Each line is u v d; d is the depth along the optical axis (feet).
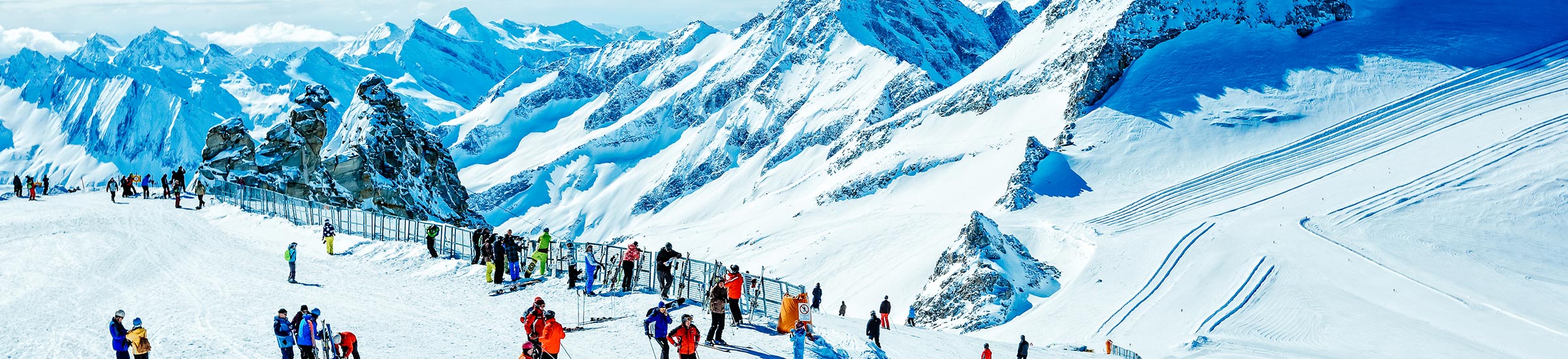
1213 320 231.91
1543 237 288.51
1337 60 529.04
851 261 444.14
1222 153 460.14
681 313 108.27
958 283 297.74
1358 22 577.84
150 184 229.45
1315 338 215.92
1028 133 654.12
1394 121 438.40
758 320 106.83
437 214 234.79
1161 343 221.46
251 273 132.46
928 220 488.44
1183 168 456.86
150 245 153.99
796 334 85.61
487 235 135.33
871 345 97.35
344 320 102.42
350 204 212.02
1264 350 202.90
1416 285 248.73
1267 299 246.88
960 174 626.64
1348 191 350.84
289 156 214.90
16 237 160.66
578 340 95.09
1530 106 407.85
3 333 97.35
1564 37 502.38
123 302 113.09
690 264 117.91
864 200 645.10
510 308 111.86
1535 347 201.36
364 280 128.36
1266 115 487.61
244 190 205.05
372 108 231.09
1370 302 237.25
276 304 111.96
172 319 103.30
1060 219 405.39
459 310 110.42
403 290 121.80
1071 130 524.52
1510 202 311.68
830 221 600.80
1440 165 355.36
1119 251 316.40
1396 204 325.01
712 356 88.94
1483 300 234.17
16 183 227.61
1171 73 557.33
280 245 156.46
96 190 252.21
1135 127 506.89
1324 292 246.68
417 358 86.12
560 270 131.95
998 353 129.18
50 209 197.67
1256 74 536.83
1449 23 543.39
